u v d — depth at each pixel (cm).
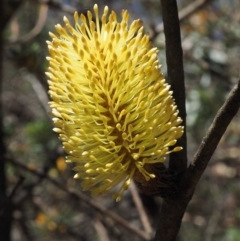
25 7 153
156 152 31
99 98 32
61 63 31
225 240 133
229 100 31
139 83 31
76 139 31
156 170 33
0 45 101
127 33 32
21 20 155
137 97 31
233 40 131
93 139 31
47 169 96
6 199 71
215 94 122
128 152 32
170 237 35
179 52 35
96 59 31
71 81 31
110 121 32
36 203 122
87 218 148
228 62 133
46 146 129
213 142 32
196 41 127
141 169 32
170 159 35
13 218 94
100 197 122
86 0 126
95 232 147
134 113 31
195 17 128
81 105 31
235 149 139
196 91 121
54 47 32
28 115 172
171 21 35
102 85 32
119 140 32
